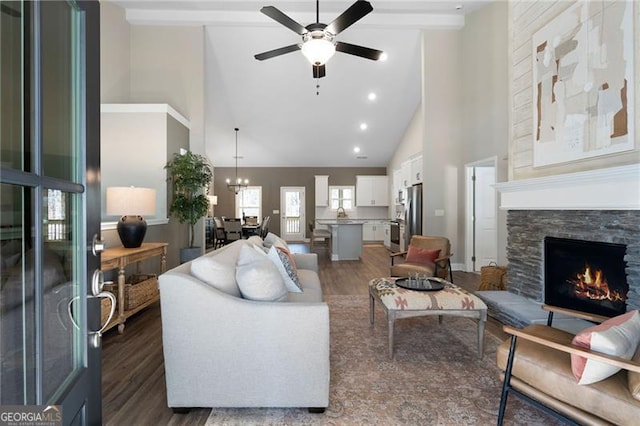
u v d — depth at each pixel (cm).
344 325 307
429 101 556
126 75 520
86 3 93
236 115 765
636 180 199
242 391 172
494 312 317
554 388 146
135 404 184
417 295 244
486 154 490
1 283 70
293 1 484
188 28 534
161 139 462
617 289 233
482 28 496
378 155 996
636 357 137
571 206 249
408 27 542
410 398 189
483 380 210
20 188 71
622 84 212
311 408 175
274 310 171
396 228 798
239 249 256
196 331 170
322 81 655
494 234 545
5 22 69
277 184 1072
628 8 208
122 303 287
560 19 264
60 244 86
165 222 462
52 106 82
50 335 81
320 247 888
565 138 259
